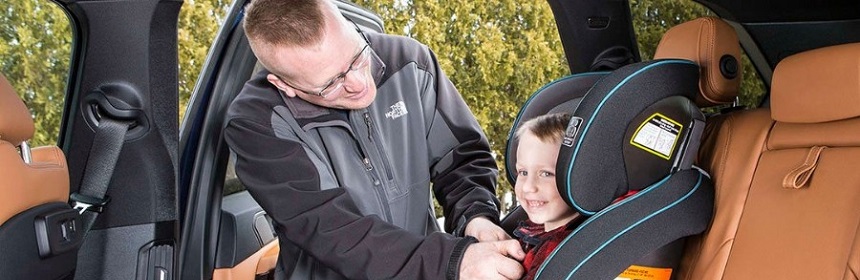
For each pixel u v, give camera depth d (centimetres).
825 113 150
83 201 197
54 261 157
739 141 173
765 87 233
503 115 428
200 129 231
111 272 209
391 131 200
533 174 175
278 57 177
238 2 236
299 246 190
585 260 154
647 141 158
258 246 255
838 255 142
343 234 183
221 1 357
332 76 179
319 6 179
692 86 164
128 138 205
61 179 163
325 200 185
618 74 156
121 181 207
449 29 419
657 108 158
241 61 236
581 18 214
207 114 231
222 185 236
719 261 165
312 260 203
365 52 184
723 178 172
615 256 155
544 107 192
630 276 159
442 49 417
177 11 200
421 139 204
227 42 234
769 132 168
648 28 256
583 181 155
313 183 186
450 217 206
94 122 203
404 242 179
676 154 163
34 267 148
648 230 157
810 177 152
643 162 159
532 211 176
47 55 241
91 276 208
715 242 167
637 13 254
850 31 208
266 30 177
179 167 221
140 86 202
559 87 191
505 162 195
